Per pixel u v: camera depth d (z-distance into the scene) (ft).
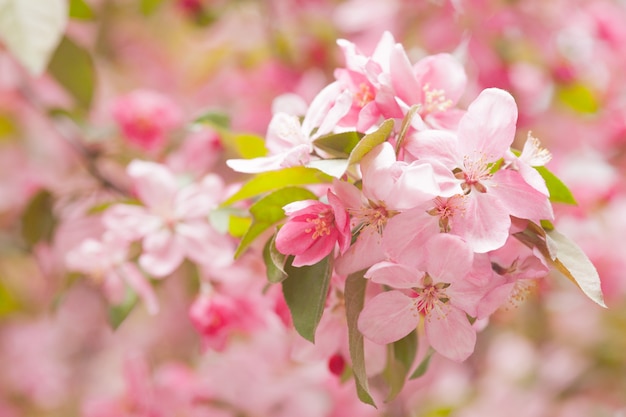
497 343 3.66
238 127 3.38
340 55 3.34
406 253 1.86
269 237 2.07
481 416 3.42
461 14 3.01
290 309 1.90
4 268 3.83
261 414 2.67
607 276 2.89
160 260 2.28
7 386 4.10
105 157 2.71
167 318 3.83
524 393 3.54
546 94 3.14
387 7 3.23
